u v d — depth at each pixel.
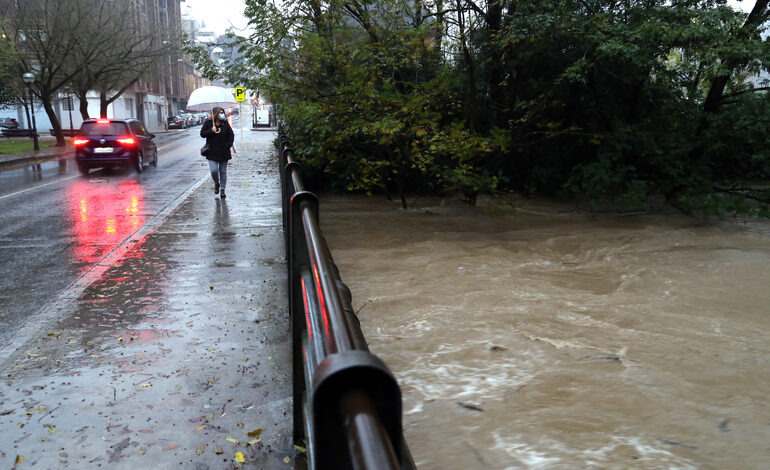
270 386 3.88
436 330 5.15
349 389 0.98
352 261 7.72
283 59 10.23
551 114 11.97
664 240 9.08
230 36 10.24
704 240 9.12
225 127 12.95
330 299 1.57
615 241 9.01
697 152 11.45
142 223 10.19
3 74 30.30
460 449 3.30
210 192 14.28
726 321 5.43
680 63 9.94
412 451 3.29
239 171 19.55
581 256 8.04
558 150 12.63
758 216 11.20
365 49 10.35
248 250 8.04
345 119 10.38
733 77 11.26
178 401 3.66
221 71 10.40
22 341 4.71
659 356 4.59
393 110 10.07
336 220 10.91
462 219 11.09
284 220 8.30
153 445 3.15
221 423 3.39
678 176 11.23
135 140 19.23
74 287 6.29
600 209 12.20
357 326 1.75
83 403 3.63
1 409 3.56
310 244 2.41
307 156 11.90
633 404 3.80
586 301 6.01
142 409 3.56
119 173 19.73
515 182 13.41
